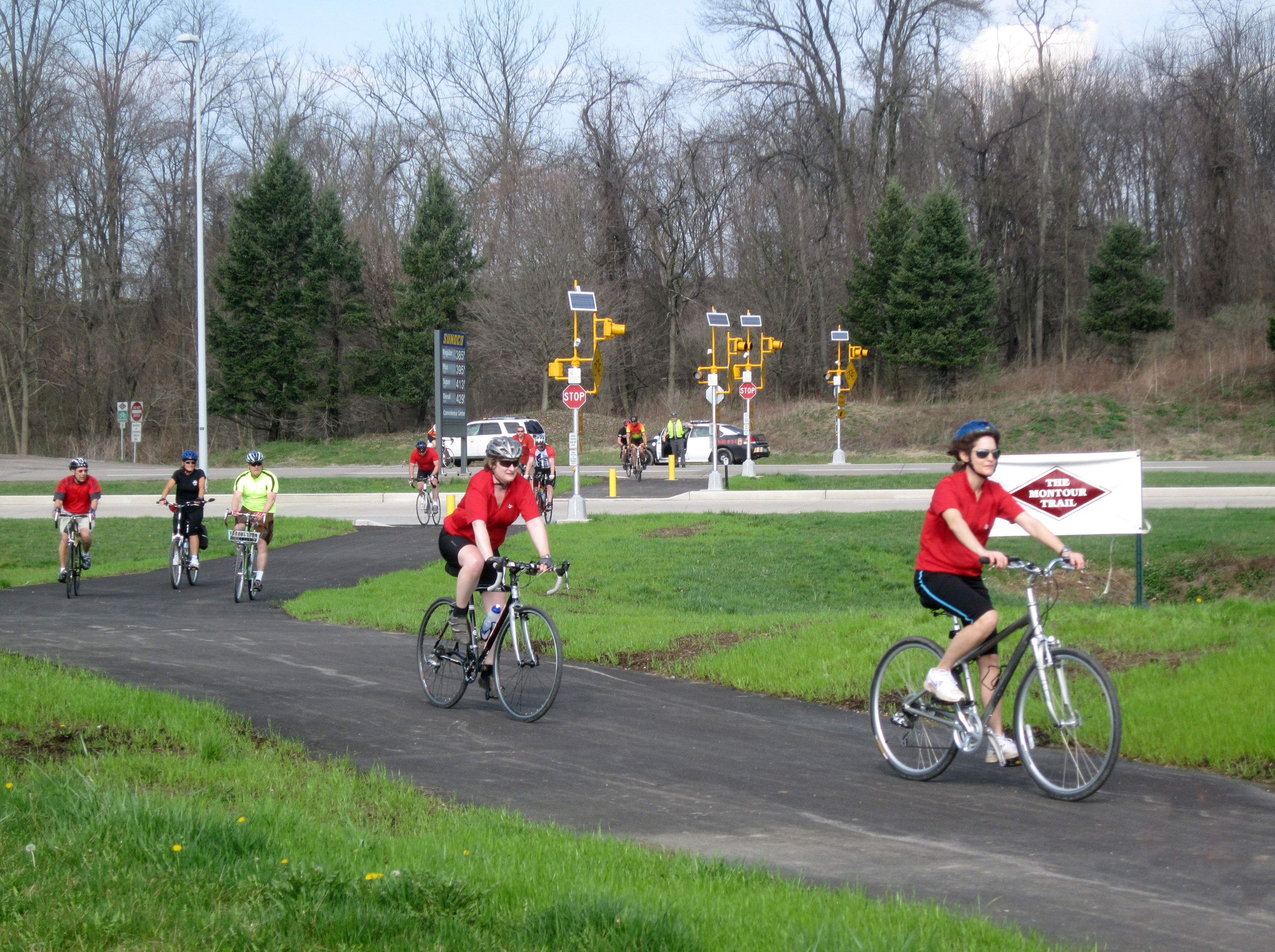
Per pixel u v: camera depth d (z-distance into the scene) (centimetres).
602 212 6219
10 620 1352
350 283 6269
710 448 4881
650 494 3400
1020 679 644
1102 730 604
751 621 1204
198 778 616
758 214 6300
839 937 381
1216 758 668
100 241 5875
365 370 6338
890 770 669
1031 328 6525
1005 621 1045
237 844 470
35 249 5503
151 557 2236
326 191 6138
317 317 6091
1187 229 6069
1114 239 5681
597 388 2639
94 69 5775
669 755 705
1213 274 5903
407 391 6169
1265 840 531
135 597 1619
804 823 563
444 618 874
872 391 6150
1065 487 1169
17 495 3553
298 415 6247
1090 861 501
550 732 768
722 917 404
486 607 831
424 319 6141
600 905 393
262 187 5997
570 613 1414
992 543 1984
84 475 1642
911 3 5522
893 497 3144
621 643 1100
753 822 566
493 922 396
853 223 6084
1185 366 5284
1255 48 5700
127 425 6159
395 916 392
